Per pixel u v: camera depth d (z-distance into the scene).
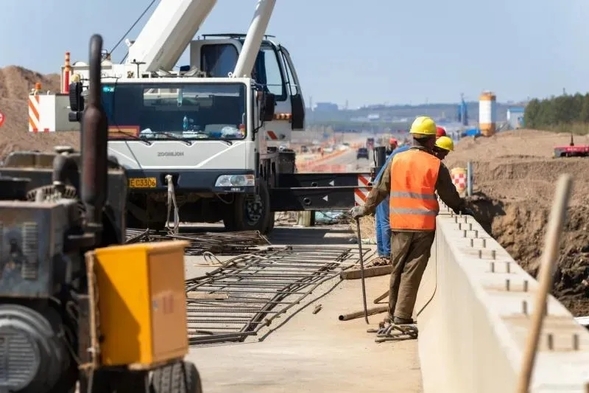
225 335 18.44
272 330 19.53
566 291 42.94
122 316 9.17
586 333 7.89
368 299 22.91
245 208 34.56
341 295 23.50
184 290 9.72
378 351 17.50
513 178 66.44
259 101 32.47
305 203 35.94
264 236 33.91
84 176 9.65
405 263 18.53
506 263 11.88
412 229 18.22
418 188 18.20
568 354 7.30
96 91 9.68
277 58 38.34
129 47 34.28
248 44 33.47
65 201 9.70
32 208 9.28
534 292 9.68
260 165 33.81
